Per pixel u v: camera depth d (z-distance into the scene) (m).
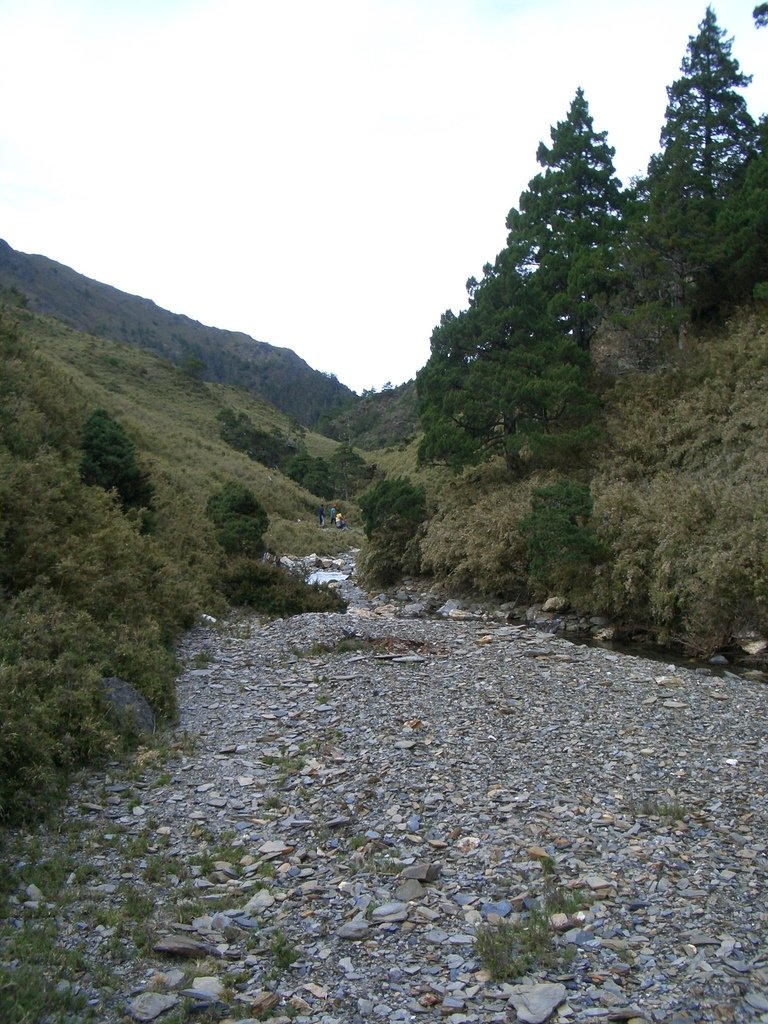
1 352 24.55
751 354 25.23
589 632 20.09
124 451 21.62
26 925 5.54
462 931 5.56
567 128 34.72
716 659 16.55
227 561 23.53
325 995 4.84
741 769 8.76
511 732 9.98
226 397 102.56
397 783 8.38
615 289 30.22
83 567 13.23
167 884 6.43
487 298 30.62
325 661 14.03
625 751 9.30
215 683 12.95
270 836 7.36
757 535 16.89
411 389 140.00
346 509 61.03
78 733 9.09
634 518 20.30
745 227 27.95
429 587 27.66
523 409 27.50
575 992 4.79
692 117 33.56
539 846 6.84
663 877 6.25
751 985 4.78
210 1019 4.58
